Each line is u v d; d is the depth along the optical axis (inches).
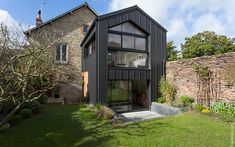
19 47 251.6
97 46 415.2
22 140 213.6
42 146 195.8
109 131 243.8
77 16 610.9
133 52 470.0
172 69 470.3
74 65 600.1
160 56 496.4
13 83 243.9
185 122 269.7
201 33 1066.1
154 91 484.4
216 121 272.1
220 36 1013.8
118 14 442.6
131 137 215.2
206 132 223.3
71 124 283.9
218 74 352.5
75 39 604.1
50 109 422.9
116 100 455.8
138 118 387.2
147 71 478.0
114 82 455.2
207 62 376.5
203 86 381.4
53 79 396.8
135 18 465.4
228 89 334.0
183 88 432.8
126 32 461.4
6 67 215.5
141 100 528.4
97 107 381.7
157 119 299.6
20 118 293.7
